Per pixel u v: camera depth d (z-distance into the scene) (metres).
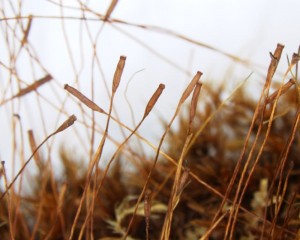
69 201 0.05
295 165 0.05
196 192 0.05
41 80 0.05
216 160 0.05
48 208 0.05
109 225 0.05
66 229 0.05
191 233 0.05
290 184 0.05
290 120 0.05
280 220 0.05
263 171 0.05
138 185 0.05
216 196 0.05
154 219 0.05
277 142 0.05
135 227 0.05
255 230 0.05
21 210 0.05
